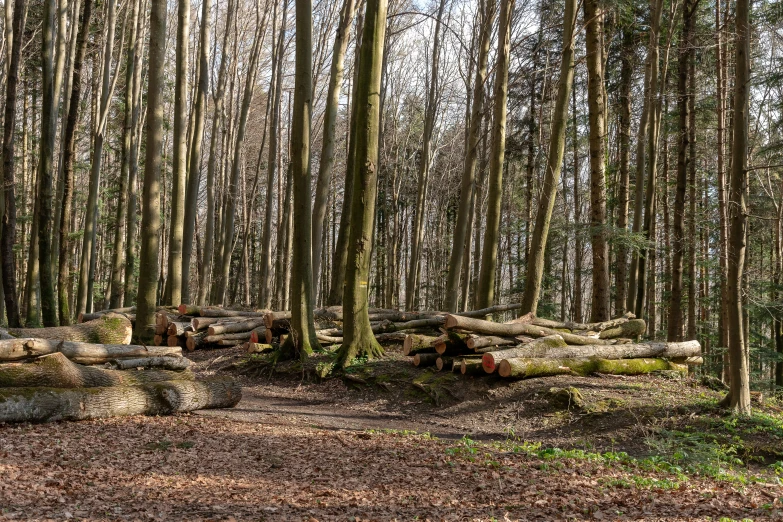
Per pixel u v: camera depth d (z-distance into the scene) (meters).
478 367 12.60
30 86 30.70
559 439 10.29
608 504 6.45
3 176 16.67
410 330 16.97
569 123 28.30
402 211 47.88
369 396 13.08
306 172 15.05
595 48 16.06
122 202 23.20
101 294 33.38
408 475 7.44
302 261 15.28
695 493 6.98
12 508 5.26
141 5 25.62
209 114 43.25
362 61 14.18
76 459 7.05
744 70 9.88
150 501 5.90
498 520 5.77
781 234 23.98
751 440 9.45
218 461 7.66
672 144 26.11
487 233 17.53
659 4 17.38
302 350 15.12
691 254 21.02
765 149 19.22
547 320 14.59
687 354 14.36
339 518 5.72
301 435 9.62
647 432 10.05
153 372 10.66
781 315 17.80
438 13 29.25
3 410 8.13
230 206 27.00
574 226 16.06
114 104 32.56
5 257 16.75
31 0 26.73
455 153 44.66
